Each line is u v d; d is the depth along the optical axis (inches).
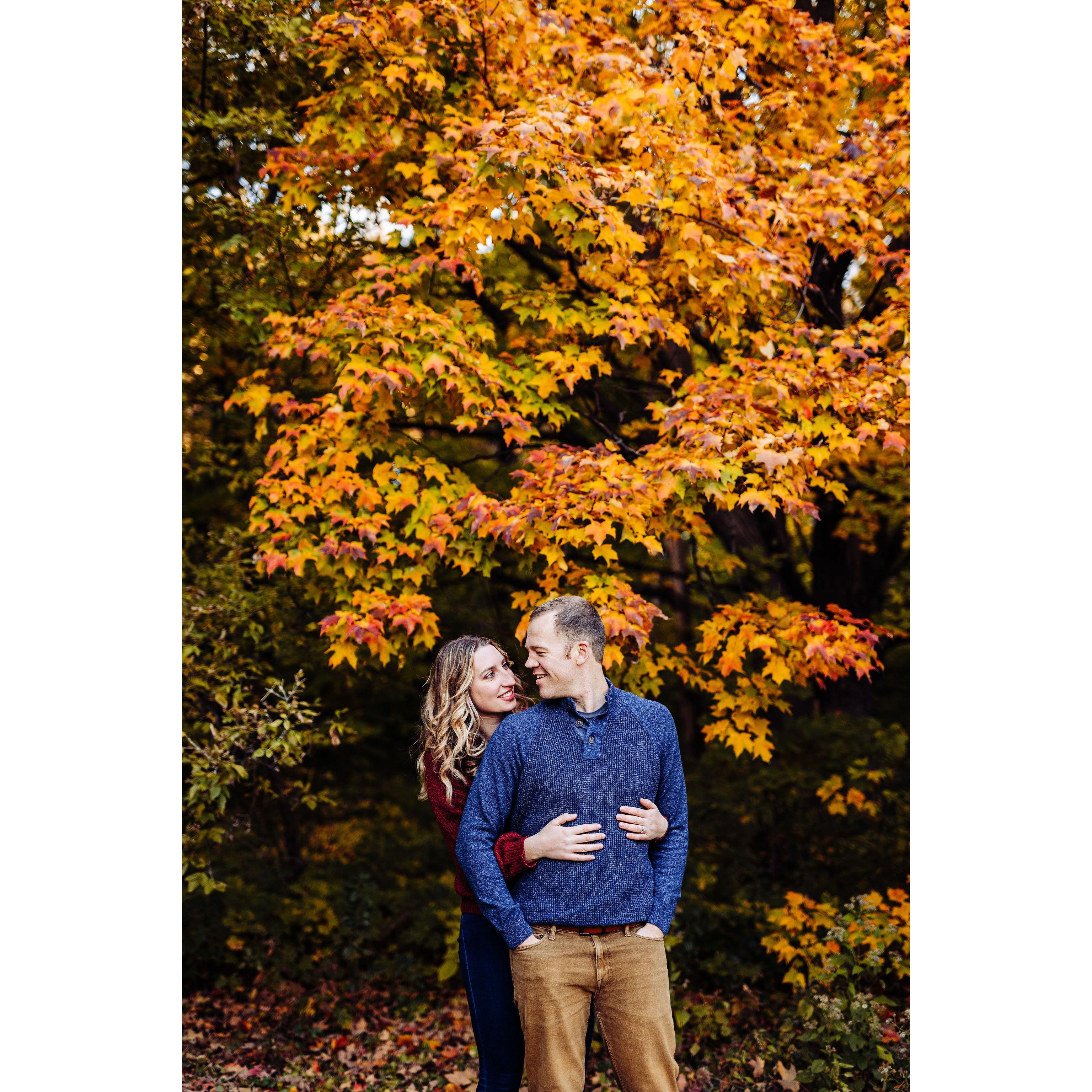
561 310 150.8
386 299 153.8
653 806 95.5
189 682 167.5
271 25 163.6
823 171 157.6
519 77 148.7
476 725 107.8
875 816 207.8
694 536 167.9
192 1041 173.2
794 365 144.5
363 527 138.7
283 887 224.1
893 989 157.6
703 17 158.9
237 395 151.9
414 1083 155.5
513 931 91.5
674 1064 95.3
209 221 175.8
